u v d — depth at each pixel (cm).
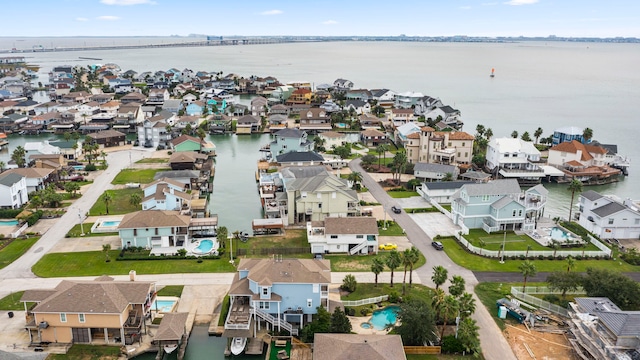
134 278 6588
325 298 6019
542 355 5416
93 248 8094
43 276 7094
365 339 4969
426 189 10656
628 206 9675
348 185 10619
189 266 7519
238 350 5466
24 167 12312
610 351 4881
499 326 5981
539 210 9700
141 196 10575
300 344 5553
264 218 9750
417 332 5450
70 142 14425
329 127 18200
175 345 5447
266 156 14162
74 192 10762
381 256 7888
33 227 8950
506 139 13412
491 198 9156
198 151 14638
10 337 5631
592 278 6253
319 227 8381
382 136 16200
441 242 8531
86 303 5484
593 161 13450
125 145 15962
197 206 9581
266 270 5969
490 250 8144
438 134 13750
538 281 7150
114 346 5534
